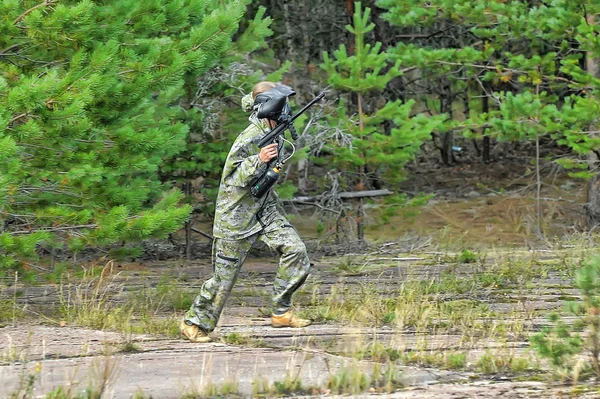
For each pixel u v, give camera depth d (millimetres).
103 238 13172
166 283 15398
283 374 8641
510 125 23688
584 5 22969
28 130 11633
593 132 22984
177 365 9062
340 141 23422
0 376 8578
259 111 10109
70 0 13094
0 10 12219
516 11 24016
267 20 20250
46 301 14430
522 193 31391
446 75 30703
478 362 9117
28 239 12547
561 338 9203
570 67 23266
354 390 7781
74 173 12703
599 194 25141
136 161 13703
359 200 23656
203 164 20266
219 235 10328
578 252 18797
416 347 9984
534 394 7824
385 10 30438
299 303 14023
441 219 28500
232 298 14766
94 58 12461
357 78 23203
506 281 15727
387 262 19453
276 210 10773
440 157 38625
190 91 20688
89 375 8305
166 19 13961
